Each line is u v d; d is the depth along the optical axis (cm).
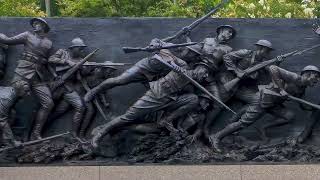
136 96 1274
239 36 1309
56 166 1211
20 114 1252
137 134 1250
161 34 1301
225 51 1266
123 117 1231
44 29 1259
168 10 2339
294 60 1312
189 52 1252
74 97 1247
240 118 1270
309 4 1861
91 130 1258
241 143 1273
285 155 1258
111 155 1239
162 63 1229
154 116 1251
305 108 1280
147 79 1252
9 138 1216
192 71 1241
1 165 1214
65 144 1238
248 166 1227
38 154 1222
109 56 1288
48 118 1252
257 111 1261
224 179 1223
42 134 1252
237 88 1270
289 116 1277
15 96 1222
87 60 1257
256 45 1284
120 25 1299
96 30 1294
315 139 1284
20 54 1273
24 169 1202
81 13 2383
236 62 1274
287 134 1286
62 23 1287
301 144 1275
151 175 1216
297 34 1322
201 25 1305
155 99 1226
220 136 1260
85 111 1252
